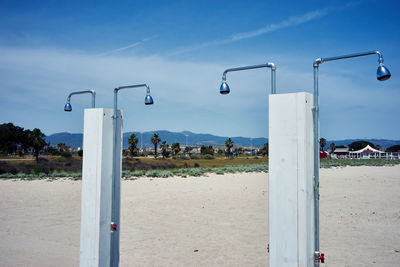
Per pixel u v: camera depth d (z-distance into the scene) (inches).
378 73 146.0
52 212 429.1
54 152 3083.2
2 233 318.0
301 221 141.0
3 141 3129.9
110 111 186.7
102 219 180.1
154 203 496.7
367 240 293.4
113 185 185.8
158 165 1296.8
